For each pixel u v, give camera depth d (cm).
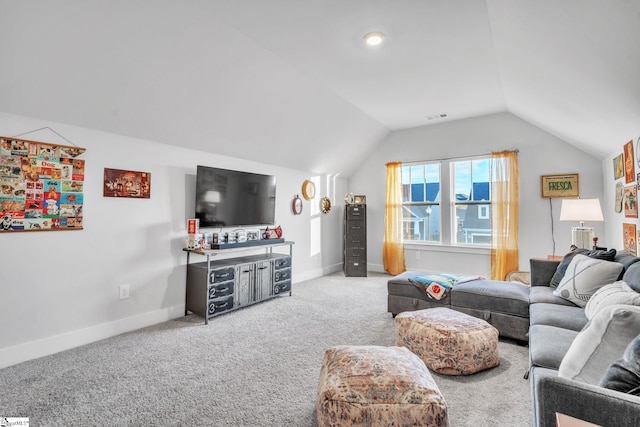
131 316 296
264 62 291
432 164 536
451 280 315
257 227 429
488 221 489
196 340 271
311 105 385
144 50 233
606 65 187
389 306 332
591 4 142
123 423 164
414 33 249
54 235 248
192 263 347
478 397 189
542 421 100
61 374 213
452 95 390
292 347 259
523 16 190
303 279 512
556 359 146
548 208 436
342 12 222
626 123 259
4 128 223
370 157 593
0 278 223
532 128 446
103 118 264
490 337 222
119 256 287
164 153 321
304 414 173
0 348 222
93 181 269
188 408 177
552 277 297
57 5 185
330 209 577
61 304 252
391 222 556
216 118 327
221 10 220
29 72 209
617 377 101
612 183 366
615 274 223
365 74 328
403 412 135
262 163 441
